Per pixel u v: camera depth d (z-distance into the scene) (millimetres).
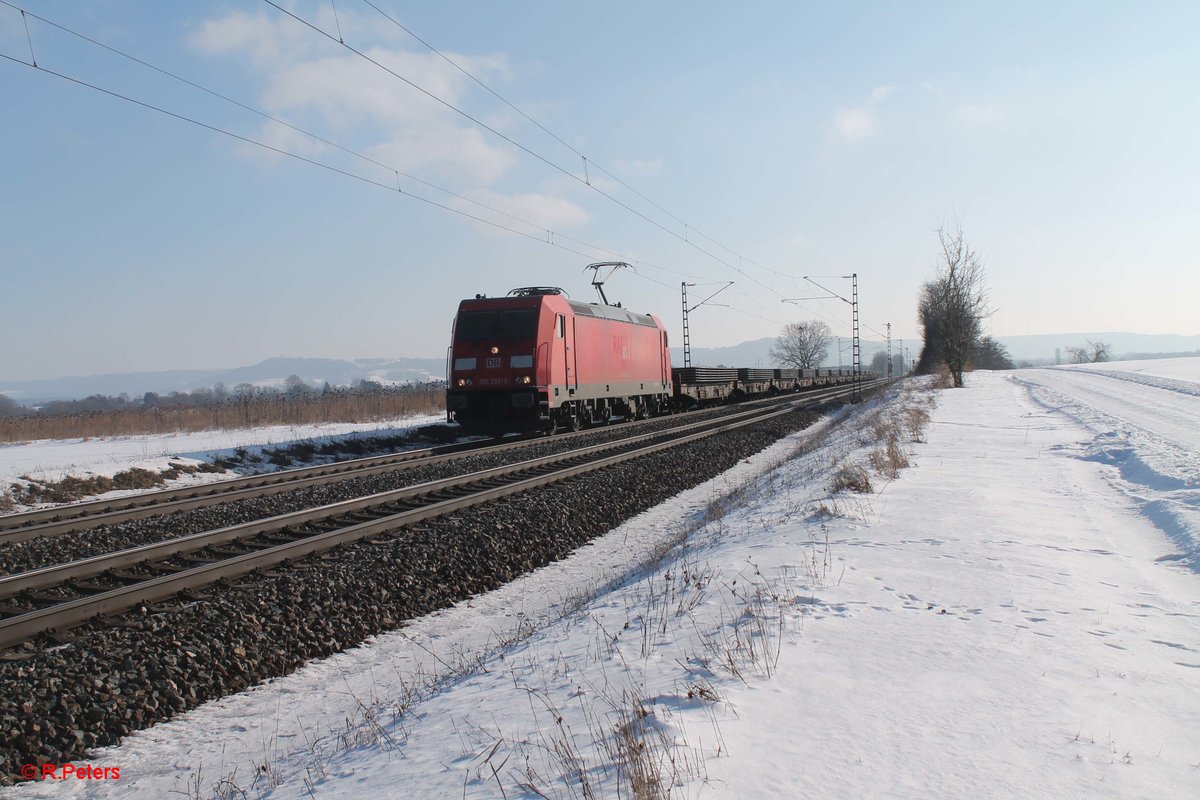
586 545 13203
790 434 33625
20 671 6480
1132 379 55531
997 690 4703
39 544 11977
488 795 3744
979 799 3428
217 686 7074
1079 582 7250
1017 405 35000
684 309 51438
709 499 17469
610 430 29969
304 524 12336
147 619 7809
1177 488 12336
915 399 39031
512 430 26984
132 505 15438
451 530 11977
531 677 5738
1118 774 3660
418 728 5062
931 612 6328
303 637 8125
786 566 7922
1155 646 5574
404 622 9133
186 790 5301
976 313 55156
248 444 24844
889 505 11320
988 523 9961
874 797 3445
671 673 5195
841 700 4559
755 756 3848
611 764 3854
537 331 25844
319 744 5754
